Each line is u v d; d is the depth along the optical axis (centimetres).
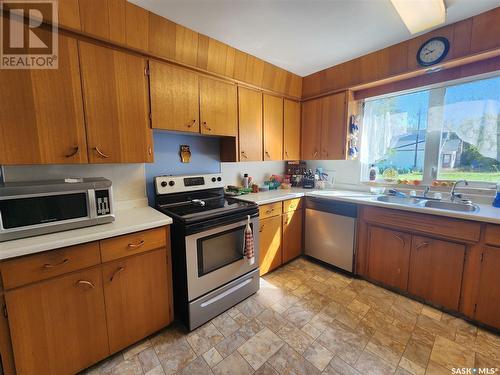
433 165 220
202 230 162
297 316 178
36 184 124
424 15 150
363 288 213
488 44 160
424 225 180
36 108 123
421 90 222
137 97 158
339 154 257
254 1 145
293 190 286
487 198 189
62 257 115
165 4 146
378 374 129
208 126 200
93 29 135
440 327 163
